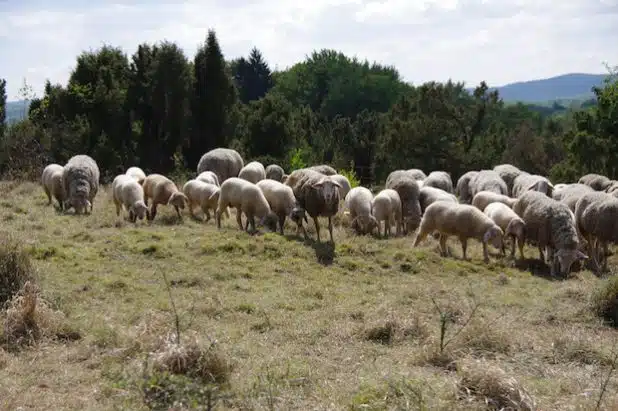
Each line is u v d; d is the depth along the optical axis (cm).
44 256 1096
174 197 1545
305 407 582
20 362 663
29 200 1791
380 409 566
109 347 711
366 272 1193
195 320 825
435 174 2222
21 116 3106
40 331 733
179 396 525
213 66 3441
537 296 1095
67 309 834
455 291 1064
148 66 3347
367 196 1540
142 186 1648
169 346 630
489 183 1966
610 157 3272
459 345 755
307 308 943
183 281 1035
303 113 5072
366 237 1454
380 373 675
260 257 1205
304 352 752
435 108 4334
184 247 1230
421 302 981
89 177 1655
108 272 1055
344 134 4569
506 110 7469
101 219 1477
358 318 898
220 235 1330
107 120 3194
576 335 827
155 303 898
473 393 594
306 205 1388
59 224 1400
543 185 1866
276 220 1402
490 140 4466
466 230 1355
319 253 1250
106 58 3500
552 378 693
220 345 703
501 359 745
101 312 845
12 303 762
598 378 691
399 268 1227
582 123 3391
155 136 3375
